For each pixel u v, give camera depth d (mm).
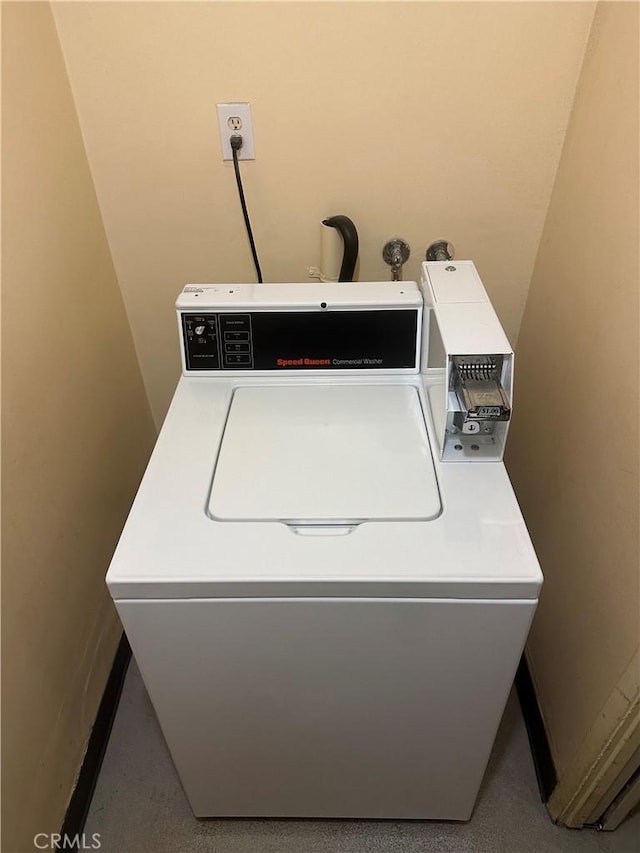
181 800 1367
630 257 991
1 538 1017
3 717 1029
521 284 1483
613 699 1044
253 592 874
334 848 1301
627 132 1013
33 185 1113
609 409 1058
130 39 1179
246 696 1025
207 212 1392
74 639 1309
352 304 1152
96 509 1398
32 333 1106
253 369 1205
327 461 1033
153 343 1608
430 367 1125
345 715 1054
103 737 1440
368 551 889
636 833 1305
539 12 1138
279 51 1186
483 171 1324
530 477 1473
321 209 1382
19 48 1064
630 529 987
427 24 1153
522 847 1291
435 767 1159
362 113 1256
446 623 906
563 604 1278
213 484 998
